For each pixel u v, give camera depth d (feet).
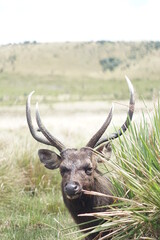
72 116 124.16
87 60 404.77
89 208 19.35
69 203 19.69
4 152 30.94
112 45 363.15
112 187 20.12
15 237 23.08
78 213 19.65
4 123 78.79
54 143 20.03
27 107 20.98
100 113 135.54
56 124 80.23
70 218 25.35
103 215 16.88
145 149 18.43
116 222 16.61
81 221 19.72
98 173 19.93
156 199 16.21
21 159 30.86
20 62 398.21
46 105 196.34
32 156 31.22
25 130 44.45
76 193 18.07
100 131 19.66
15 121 81.92
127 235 16.87
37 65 402.31
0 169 28.53
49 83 372.99
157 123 18.33
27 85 354.95
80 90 337.11
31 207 26.58
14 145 32.91
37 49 424.87
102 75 368.89
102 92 306.55
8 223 24.70
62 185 19.44
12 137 40.55
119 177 19.17
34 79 375.04
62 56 416.67
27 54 407.03
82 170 18.71
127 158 18.65
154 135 18.39
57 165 20.84
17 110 133.39
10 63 393.50
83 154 19.16
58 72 396.37
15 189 28.22
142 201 16.99
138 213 16.38
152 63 266.77
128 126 19.35
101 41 413.59
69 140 44.80
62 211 26.84
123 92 228.22
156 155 17.63
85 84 355.15
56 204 26.96
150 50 279.69
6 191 27.53
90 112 148.05
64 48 428.15
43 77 385.91
